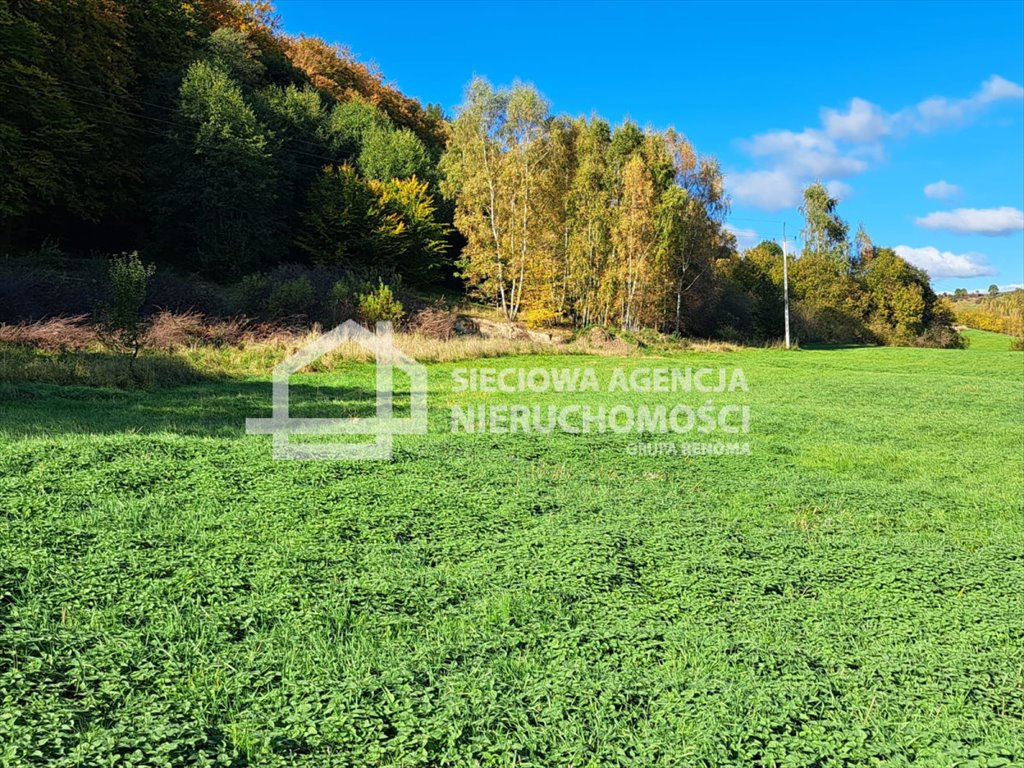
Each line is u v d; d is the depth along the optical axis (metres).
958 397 20.06
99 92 30.97
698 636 4.56
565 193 39.53
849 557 6.36
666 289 41.97
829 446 12.19
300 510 6.62
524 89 35.97
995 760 3.24
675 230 40.19
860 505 8.31
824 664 4.29
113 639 3.98
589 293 39.53
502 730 3.41
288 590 4.93
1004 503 8.57
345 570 5.39
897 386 22.78
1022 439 13.27
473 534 6.52
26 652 3.71
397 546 6.01
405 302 29.92
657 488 8.76
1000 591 5.62
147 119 33.34
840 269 62.75
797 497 8.56
